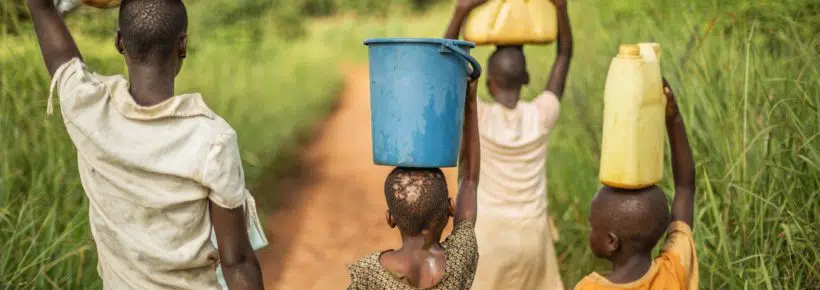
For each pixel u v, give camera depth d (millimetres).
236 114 12102
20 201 6289
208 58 14680
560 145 8484
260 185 10531
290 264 8203
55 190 6312
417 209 3537
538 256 5695
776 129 5648
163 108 3406
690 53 6812
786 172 5539
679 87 6477
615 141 3893
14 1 7914
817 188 5438
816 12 7031
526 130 5645
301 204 10117
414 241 3580
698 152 6133
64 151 6730
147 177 3418
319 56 21859
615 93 3873
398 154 3684
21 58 7379
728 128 5938
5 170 6258
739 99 6137
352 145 13664
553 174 8164
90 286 5785
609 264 6797
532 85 10914
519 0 5613
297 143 13422
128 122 3426
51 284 5715
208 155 3387
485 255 5621
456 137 3729
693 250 4152
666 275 4023
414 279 3553
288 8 25578
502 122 5633
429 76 3643
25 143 6672
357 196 10523
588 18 10828
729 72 6266
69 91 3475
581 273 6812
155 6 3461
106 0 3693
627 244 3975
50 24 3627
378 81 3709
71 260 5852
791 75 6008
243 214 3490
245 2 19844
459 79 3701
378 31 28391
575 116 8641
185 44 3564
